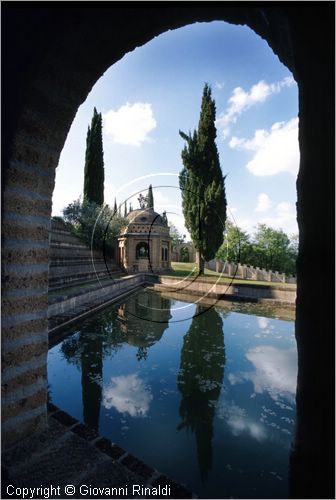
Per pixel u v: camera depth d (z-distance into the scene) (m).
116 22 2.25
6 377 2.44
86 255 17.50
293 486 1.50
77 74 2.60
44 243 2.86
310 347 1.44
